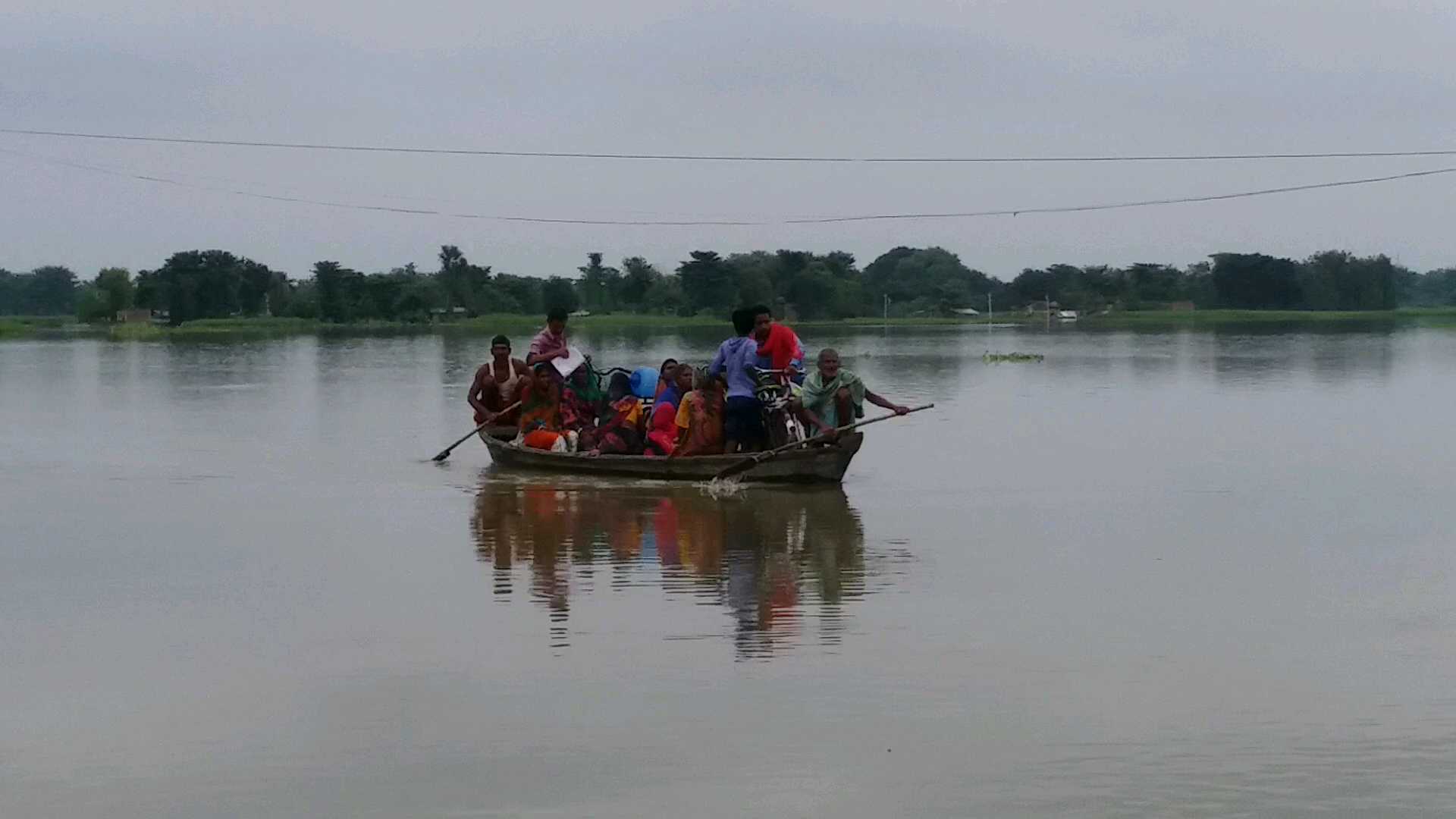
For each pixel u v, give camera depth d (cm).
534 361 2117
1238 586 1305
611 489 1877
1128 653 1083
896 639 1118
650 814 795
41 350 6869
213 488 1938
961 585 1306
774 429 1900
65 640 1133
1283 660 1066
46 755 884
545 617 1191
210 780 845
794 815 793
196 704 973
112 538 1564
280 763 869
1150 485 1941
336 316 10856
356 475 2048
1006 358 5622
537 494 1848
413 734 913
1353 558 1432
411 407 3247
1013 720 933
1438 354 5916
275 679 1025
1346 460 2228
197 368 5056
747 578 1334
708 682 1010
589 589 1291
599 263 11631
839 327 11544
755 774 848
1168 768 856
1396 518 1673
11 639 1135
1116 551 1466
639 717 940
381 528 1609
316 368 5012
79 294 14075
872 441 2519
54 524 1653
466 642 1113
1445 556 1445
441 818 792
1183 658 1070
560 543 1508
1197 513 1706
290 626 1170
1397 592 1285
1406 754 877
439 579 1340
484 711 954
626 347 6694
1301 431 2672
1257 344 7200
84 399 3538
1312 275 14962
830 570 1373
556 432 2105
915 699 973
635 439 2030
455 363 5294
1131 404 3309
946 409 3198
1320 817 789
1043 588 1291
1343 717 941
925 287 15188
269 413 3111
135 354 6338
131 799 820
